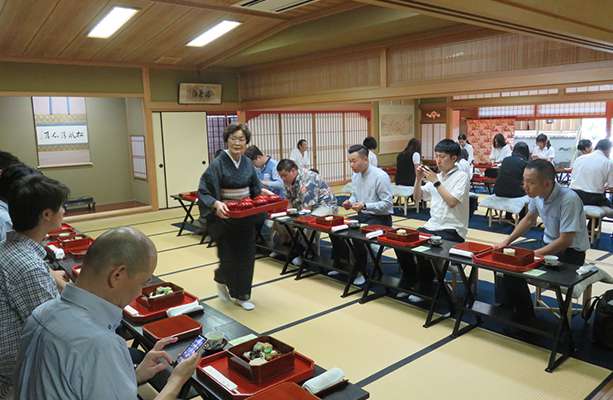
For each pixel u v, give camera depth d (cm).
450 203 337
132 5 515
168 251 526
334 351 282
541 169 282
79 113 801
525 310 298
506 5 193
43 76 661
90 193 825
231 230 337
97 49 652
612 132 916
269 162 548
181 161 816
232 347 176
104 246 107
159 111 780
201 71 809
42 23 539
